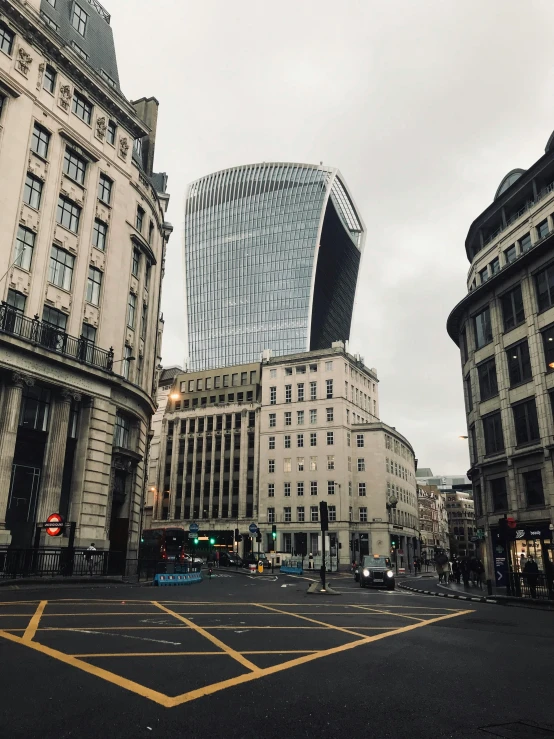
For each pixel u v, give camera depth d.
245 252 163.62
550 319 29.23
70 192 29.34
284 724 5.02
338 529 72.38
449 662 8.06
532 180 32.69
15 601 13.96
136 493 32.50
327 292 165.88
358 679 6.81
